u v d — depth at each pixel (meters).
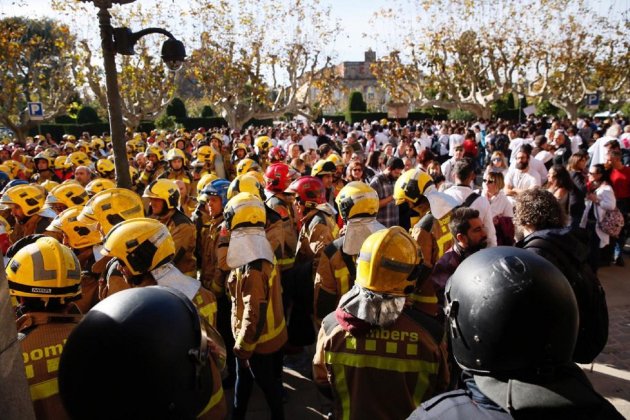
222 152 11.98
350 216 3.92
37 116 19.66
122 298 1.62
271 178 5.41
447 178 9.36
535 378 1.49
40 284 2.47
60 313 2.56
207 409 2.07
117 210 4.04
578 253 2.88
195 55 27.50
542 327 1.47
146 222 3.07
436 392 2.49
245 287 3.52
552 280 1.53
